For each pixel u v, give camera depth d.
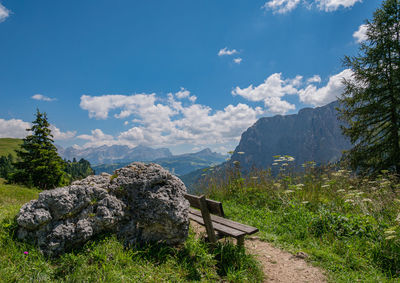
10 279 2.12
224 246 3.21
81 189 2.97
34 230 2.68
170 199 3.22
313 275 3.01
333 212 4.60
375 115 11.52
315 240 4.00
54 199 2.74
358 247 3.52
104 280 2.25
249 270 2.96
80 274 2.30
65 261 2.48
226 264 2.99
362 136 12.05
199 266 2.84
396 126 10.77
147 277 2.48
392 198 4.77
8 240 2.62
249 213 5.70
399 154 10.62
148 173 3.42
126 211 3.18
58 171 23.47
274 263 3.33
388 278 2.84
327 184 6.05
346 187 6.30
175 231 3.19
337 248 3.62
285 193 5.93
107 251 2.71
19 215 2.67
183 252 3.08
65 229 2.68
